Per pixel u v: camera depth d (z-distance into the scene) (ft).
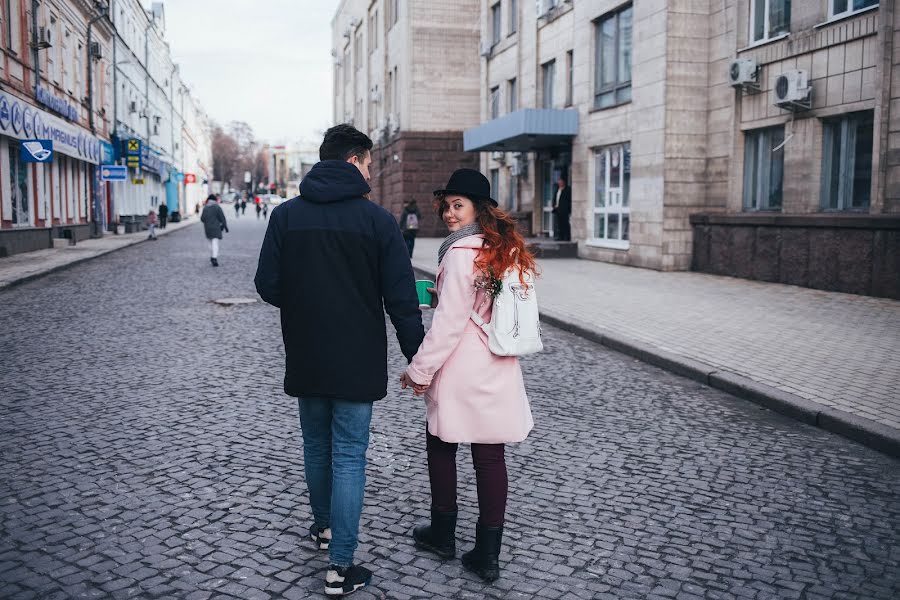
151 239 104.63
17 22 67.82
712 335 29.81
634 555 11.86
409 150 110.52
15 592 10.19
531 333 11.05
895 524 13.25
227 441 17.10
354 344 10.39
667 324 32.48
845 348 27.02
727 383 22.68
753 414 20.38
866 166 41.93
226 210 307.37
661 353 26.48
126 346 28.45
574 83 69.10
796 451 17.24
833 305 37.04
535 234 82.53
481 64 97.81
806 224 43.91
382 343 10.75
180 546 11.79
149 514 12.99
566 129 68.23
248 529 12.48
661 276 52.13
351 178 10.56
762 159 50.16
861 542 12.50
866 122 41.88
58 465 15.35
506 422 10.94
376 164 138.41
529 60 81.25
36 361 25.54
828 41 43.19
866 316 33.68
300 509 13.35
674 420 19.61
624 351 28.50
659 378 24.52
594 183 67.26
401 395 21.70
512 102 90.58
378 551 11.84
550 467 15.79
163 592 10.33
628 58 61.00
